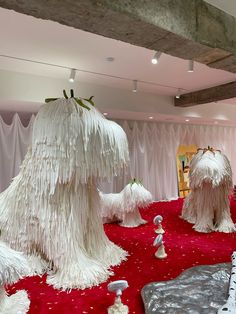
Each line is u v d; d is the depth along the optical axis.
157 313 1.58
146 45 1.94
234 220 3.92
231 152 6.96
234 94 3.98
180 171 5.91
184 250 2.72
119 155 2.20
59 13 1.46
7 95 3.25
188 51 2.06
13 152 3.87
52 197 2.09
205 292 1.76
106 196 3.66
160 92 4.57
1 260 1.42
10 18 2.08
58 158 2.03
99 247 2.34
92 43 2.57
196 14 1.90
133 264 2.38
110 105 4.11
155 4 1.65
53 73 3.42
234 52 2.15
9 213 2.23
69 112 2.10
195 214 3.77
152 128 5.52
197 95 4.49
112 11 1.46
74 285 1.96
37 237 2.19
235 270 1.91
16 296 1.77
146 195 3.52
